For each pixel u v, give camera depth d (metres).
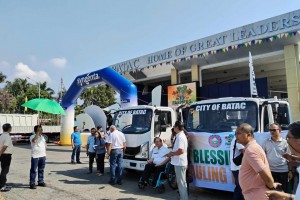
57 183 8.75
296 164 4.26
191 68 19.55
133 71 22.17
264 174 3.20
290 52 14.76
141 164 8.82
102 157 10.08
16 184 8.54
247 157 3.35
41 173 8.30
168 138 9.34
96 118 14.68
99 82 16.55
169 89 20.50
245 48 16.48
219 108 7.11
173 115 9.64
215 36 16.84
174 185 7.95
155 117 9.08
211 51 17.00
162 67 21.44
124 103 14.34
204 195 7.36
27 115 27.17
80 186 8.34
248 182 3.34
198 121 7.39
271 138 5.66
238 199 5.46
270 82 25.97
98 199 6.93
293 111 14.42
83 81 17.67
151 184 7.59
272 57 16.27
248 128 3.51
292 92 14.58
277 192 2.63
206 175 6.84
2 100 45.47
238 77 24.08
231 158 5.61
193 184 7.12
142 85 26.22
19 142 26.77
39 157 8.14
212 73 22.38
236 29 15.90
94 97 47.44
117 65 23.34
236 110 6.80
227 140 6.50
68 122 21.14
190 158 7.19
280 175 5.52
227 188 6.42
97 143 10.23
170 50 19.38
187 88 19.36
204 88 19.05
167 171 7.65
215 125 7.04
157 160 7.74
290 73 14.70
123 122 9.83
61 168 11.70
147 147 8.80
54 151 18.53
